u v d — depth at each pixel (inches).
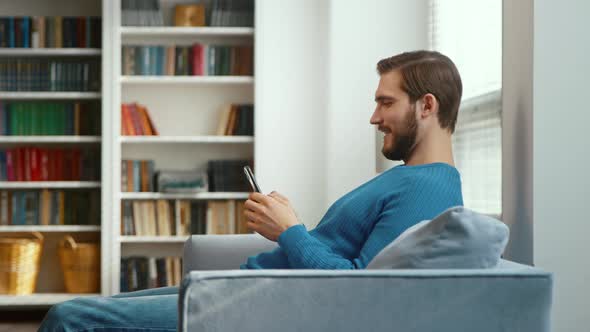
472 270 63.1
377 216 79.4
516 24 102.3
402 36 214.2
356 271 62.1
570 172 95.9
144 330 77.4
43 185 228.5
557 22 96.2
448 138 84.5
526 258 98.3
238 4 231.3
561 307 95.7
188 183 227.0
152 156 237.8
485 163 158.1
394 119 84.1
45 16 239.8
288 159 234.4
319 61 235.1
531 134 96.7
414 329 61.9
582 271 95.7
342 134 215.9
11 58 232.5
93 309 77.4
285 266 89.0
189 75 231.1
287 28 235.3
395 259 66.5
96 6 240.8
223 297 60.4
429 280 62.1
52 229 230.7
